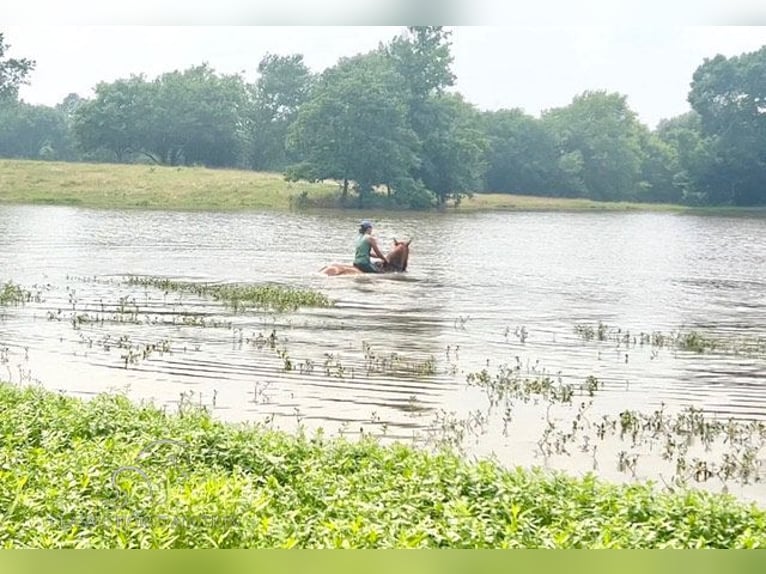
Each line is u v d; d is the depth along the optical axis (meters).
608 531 9.01
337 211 87.81
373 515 9.72
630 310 30.02
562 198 122.81
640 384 19.11
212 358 20.42
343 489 10.65
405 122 98.25
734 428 15.80
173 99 118.62
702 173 116.38
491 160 120.94
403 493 10.48
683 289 36.44
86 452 11.57
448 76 102.62
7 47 109.75
